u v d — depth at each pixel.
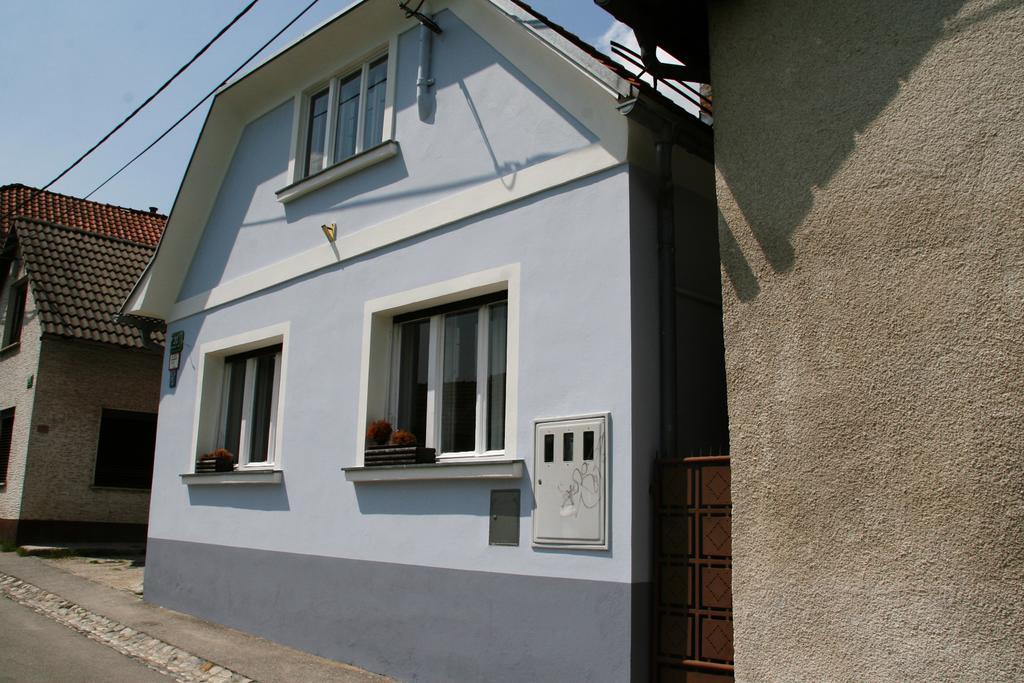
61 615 9.34
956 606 3.79
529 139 6.39
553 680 5.48
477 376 6.71
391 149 7.64
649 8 5.41
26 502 14.91
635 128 5.66
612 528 5.31
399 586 6.76
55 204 20.11
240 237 9.77
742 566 4.52
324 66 8.92
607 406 5.49
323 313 8.20
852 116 4.50
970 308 3.94
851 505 4.18
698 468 5.19
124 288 16.95
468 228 6.78
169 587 9.76
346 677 6.71
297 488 8.08
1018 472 3.69
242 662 7.16
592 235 5.79
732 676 4.82
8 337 17.50
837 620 4.14
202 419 9.88
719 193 4.98
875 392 4.19
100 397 15.97
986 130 4.01
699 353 6.30
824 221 4.52
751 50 4.99
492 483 6.14
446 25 7.41
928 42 4.27
